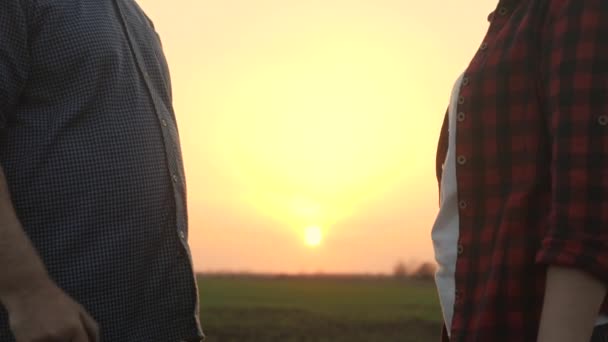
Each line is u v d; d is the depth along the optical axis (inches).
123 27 74.6
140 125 72.2
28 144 67.8
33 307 58.2
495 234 56.9
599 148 49.8
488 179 57.9
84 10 71.3
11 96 67.0
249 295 398.3
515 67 56.7
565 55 51.8
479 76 58.8
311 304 386.3
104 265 68.4
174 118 78.8
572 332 48.1
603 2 51.9
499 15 61.4
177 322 72.3
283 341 347.6
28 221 67.4
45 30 68.7
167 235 72.9
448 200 62.0
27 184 67.4
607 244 48.5
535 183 55.2
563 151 50.5
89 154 69.0
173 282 72.6
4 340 65.3
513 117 56.7
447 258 62.1
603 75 50.6
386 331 354.0
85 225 68.2
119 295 69.0
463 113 59.5
